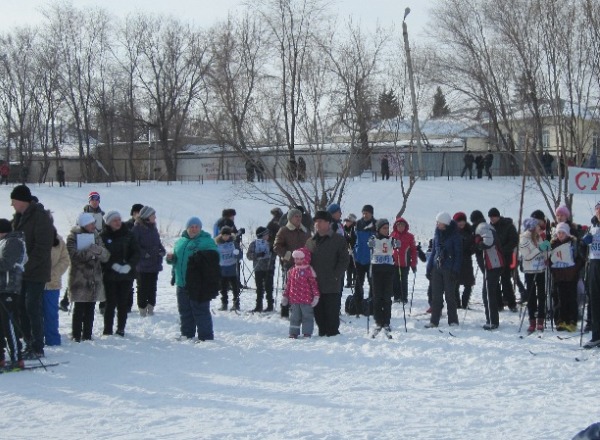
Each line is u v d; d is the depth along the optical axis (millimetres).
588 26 21234
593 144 24516
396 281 15781
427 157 43500
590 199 36375
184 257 11812
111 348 11125
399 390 8508
